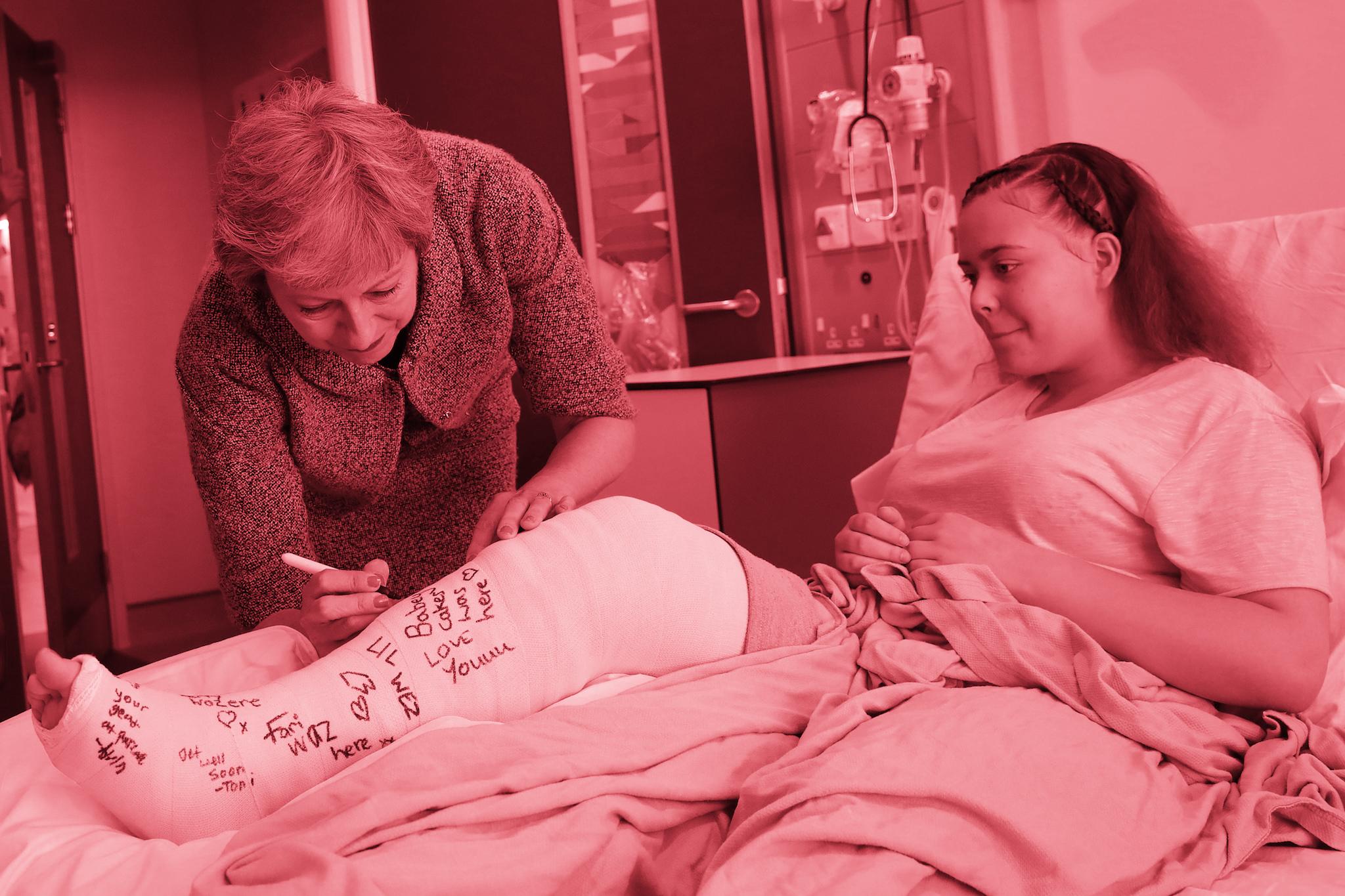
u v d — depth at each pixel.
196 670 1.01
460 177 1.21
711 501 2.22
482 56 2.80
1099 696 0.84
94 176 3.94
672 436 2.27
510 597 0.85
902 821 0.70
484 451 1.50
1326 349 1.21
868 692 0.86
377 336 1.00
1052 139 2.44
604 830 0.70
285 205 0.86
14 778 0.83
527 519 1.03
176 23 4.09
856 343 2.90
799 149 2.93
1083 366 1.10
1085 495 0.99
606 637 0.88
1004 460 1.03
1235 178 2.19
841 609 1.04
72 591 3.34
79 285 3.86
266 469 1.21
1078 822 0.72
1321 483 1.01
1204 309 1.11
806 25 2.85
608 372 1.37
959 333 1.51
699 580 0.92
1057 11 2.39
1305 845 0.79
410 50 2.74
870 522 1.07
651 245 3.00
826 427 2.38
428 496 1.49
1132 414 1.01
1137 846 0.73
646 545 0.91
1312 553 0.90
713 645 0.92
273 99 0.95
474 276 1.23
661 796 0.75
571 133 2.83
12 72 3.34
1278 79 2.11
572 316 1.33
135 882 0.68
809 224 2.94
